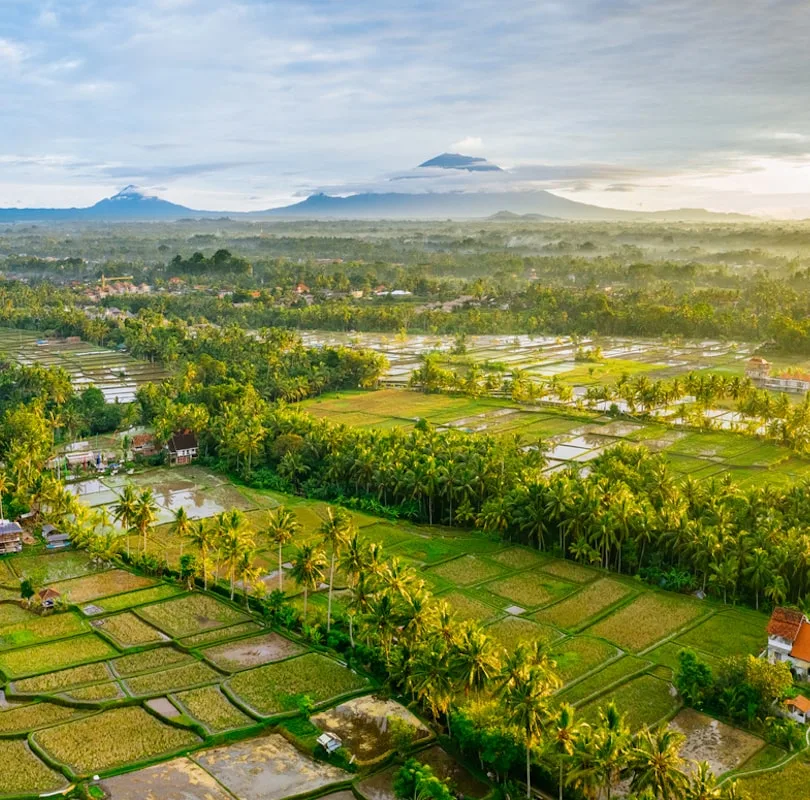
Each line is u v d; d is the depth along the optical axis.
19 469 160.62
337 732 89.44
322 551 115.12
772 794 78.75
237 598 122.06
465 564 134.38
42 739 87.94
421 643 92.81
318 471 177.62
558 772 79.69
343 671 101.94
